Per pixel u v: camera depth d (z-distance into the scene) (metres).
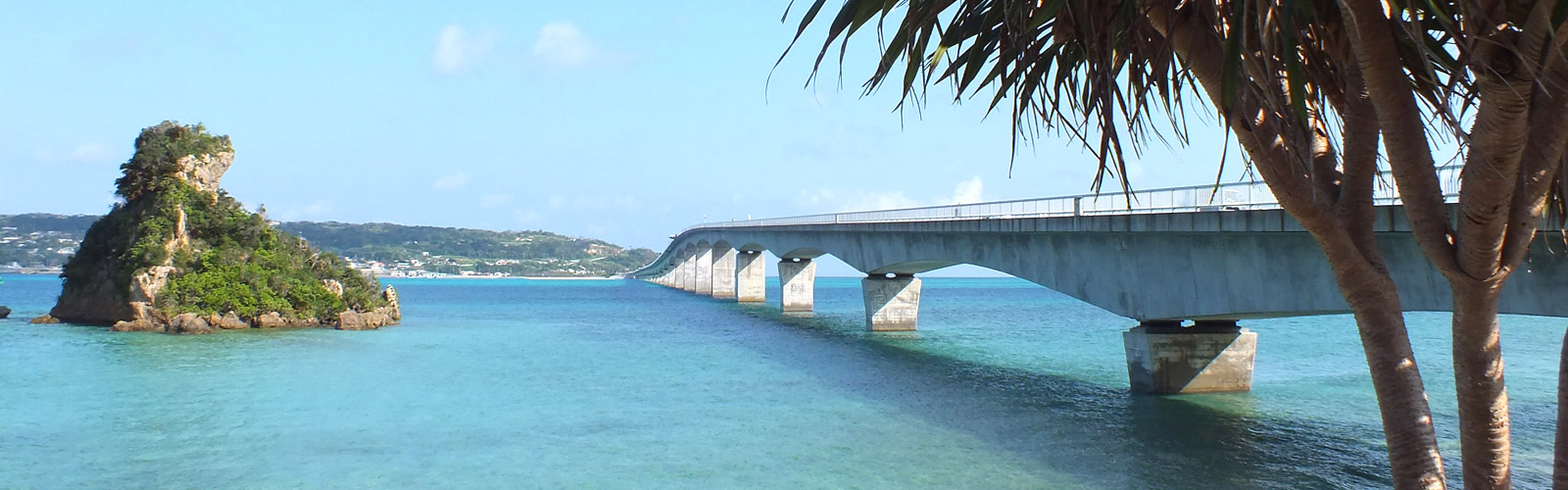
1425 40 6.47
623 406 35.66
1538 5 5.73
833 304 135.75
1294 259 28.42
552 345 62.97
